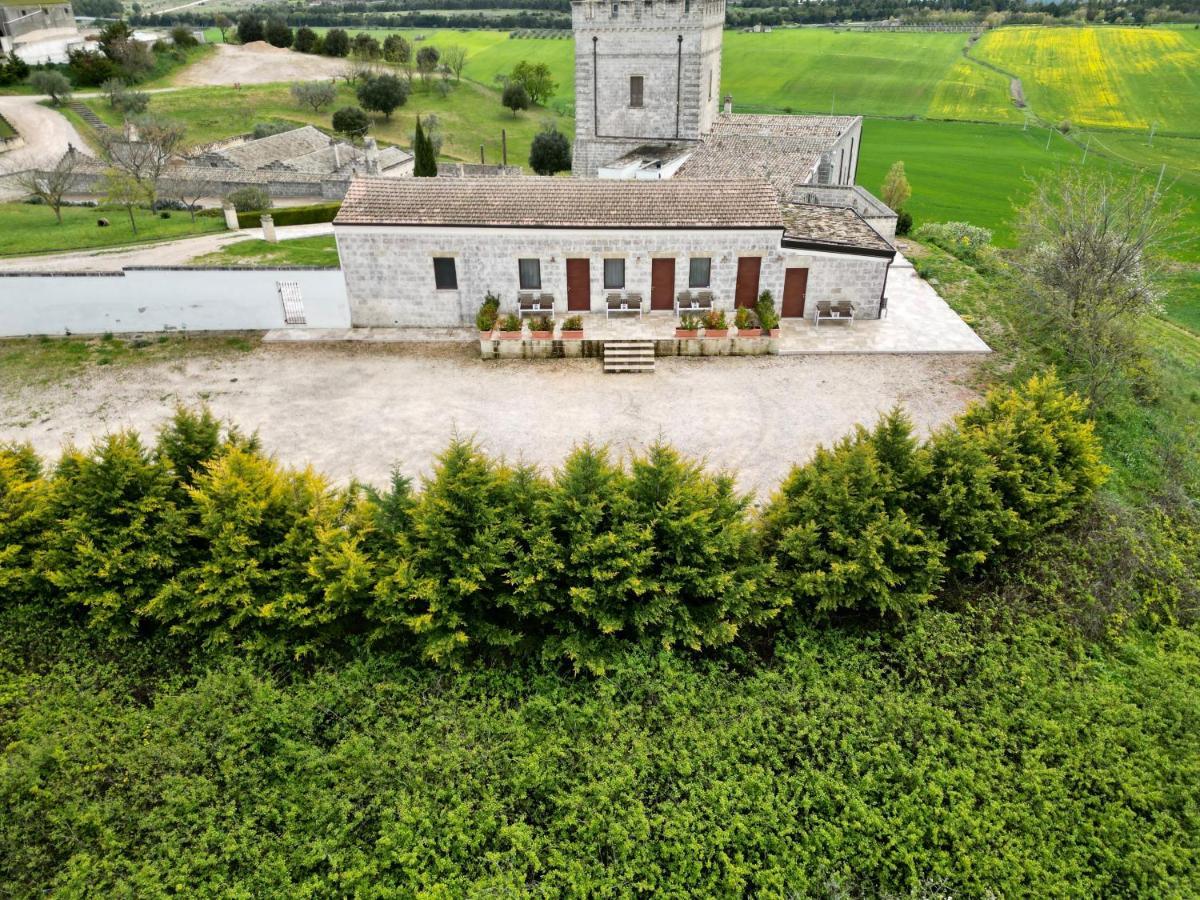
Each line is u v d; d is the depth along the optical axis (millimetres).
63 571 16094
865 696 15578
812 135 47656
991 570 18734
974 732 14977
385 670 15820
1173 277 40188
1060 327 28031
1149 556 19406
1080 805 13852
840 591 16750
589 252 30422
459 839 13047
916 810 13688
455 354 30156
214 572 15930
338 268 30969
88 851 12805
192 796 13352
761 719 14961
